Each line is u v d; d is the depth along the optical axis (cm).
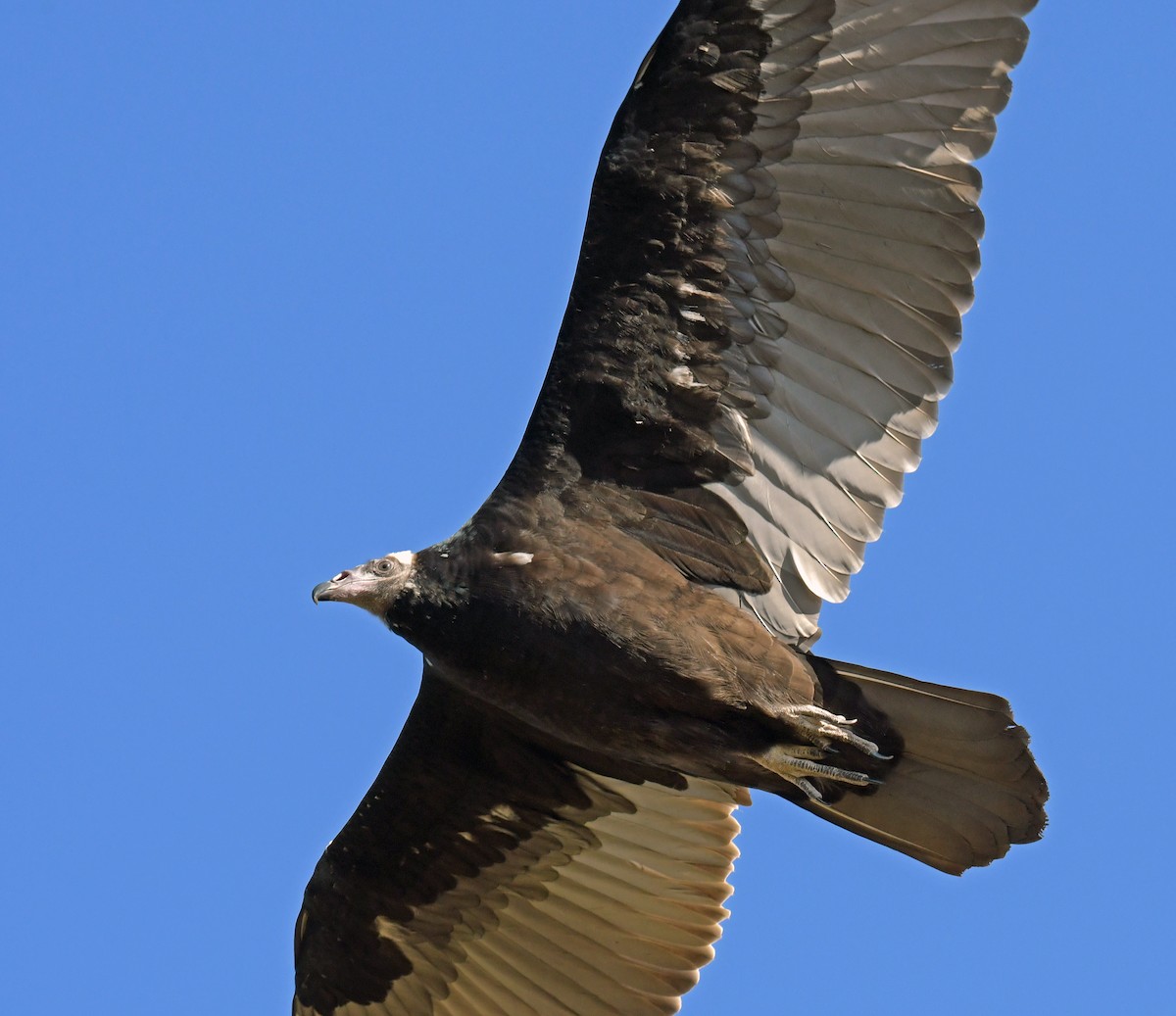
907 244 1261
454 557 1315
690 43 1263
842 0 1239
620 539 1306
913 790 1304
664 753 1313
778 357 1293
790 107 1259
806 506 1300
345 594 1319
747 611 1305
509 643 1297
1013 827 1290
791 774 1303
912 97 1245
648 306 1295
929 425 1274
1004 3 1227
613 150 1277
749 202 1273
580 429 1315
